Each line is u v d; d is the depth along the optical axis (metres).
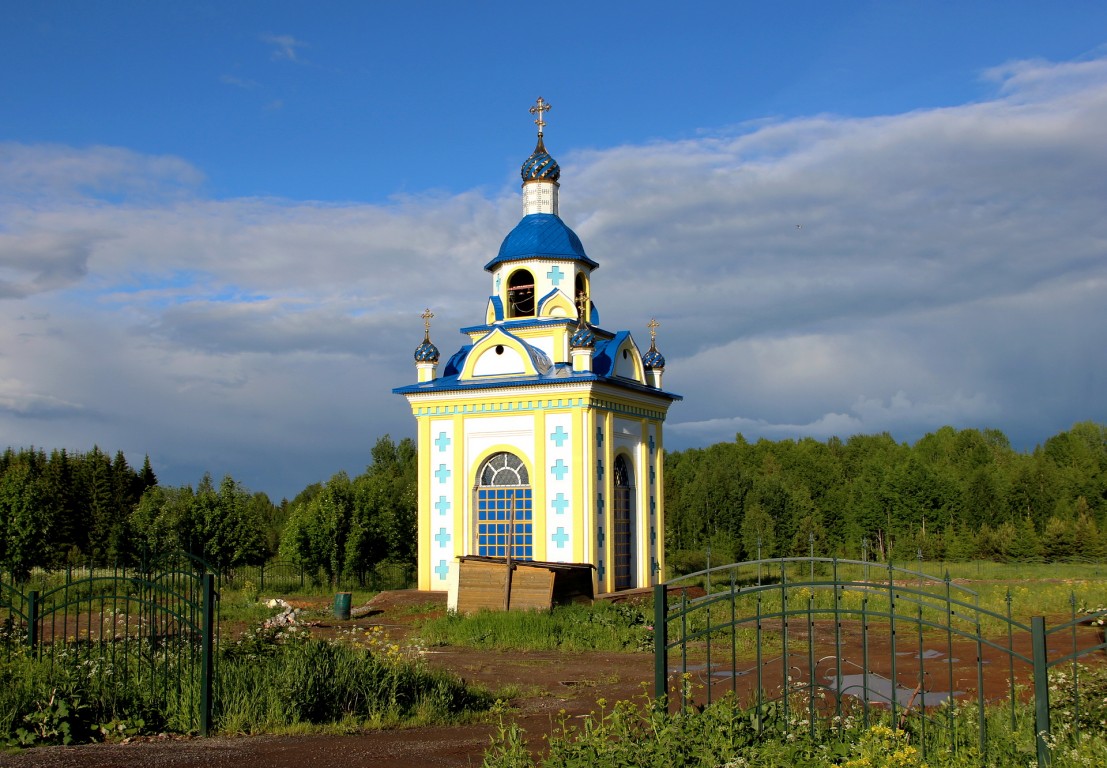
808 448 115.69
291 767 12.23
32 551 49.59
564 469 33.97
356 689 15.65
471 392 35.34
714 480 83.69
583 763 10.70
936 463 106.06
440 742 13.77
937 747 11.46
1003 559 73.38
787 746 10.98
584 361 34.41
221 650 16.59
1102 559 69.75
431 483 35.91
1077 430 116.88
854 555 84.38
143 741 13.60
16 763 12.12
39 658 15.53
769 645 24.14
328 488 46.72
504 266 38.25
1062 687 13.29
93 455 81.44
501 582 28.72
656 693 12.08
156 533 46.47
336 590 43.38
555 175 39.50
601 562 34.16
